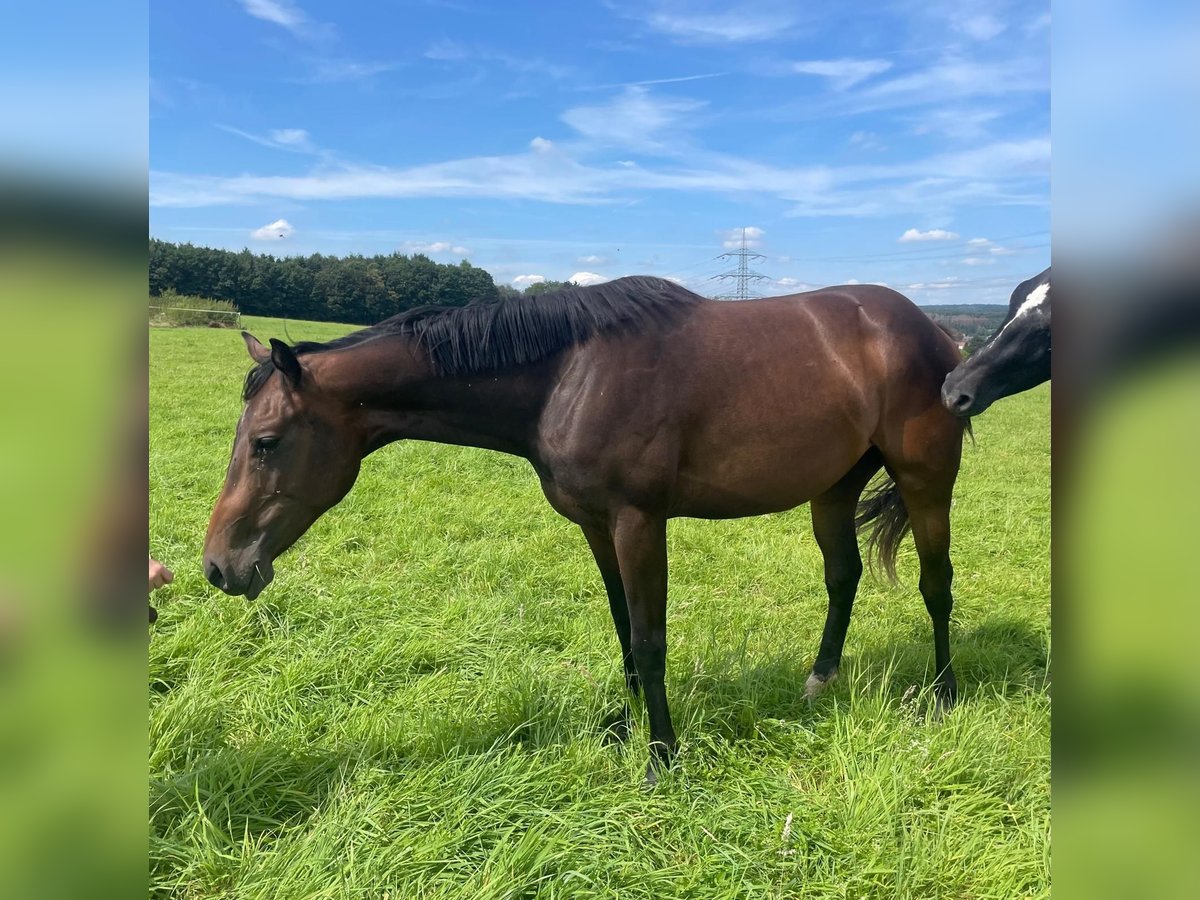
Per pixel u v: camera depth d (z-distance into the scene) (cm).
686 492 270
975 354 264
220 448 819
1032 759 257
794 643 370
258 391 246
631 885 207
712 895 204
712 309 276
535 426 264
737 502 278
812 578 472
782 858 217
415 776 244
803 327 278
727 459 266
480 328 254
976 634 380
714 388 259
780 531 598
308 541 512
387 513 588
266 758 254
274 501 246
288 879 202
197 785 227
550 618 398
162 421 979
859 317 288
